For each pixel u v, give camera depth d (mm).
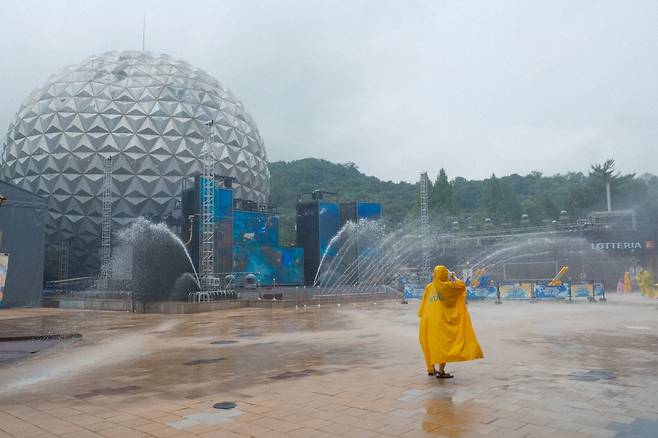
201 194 38688
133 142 46562
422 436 4914
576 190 80250
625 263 44969
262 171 56094
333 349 11305
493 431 5027
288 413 5859
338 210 53375
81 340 14539
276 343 12711
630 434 4910
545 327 14867
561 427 5141
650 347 10781
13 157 49750
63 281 47812
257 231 48219
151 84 49906
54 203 46531
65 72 52812
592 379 7461
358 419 5535
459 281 7727
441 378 7648
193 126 48969
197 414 5922
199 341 13641
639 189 75438
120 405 6488
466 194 114562
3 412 6203
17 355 11492
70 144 46438
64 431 5359
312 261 51281
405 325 16781
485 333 13500
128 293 36312
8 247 32906
